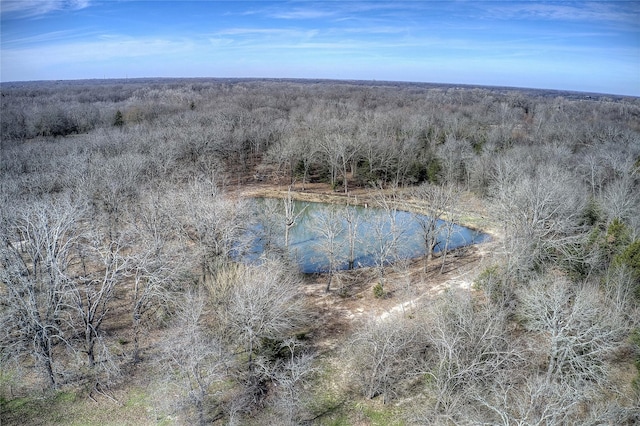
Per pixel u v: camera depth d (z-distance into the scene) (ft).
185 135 256.32
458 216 203.82
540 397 77.97
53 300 102.06
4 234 113.09
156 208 144.66
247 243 146.10
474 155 255.70
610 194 166.20
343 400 100.17
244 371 104.22
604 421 77.77
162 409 94.48
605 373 88.58
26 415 92.43
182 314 104.83
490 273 121.49
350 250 174.29
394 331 98.78
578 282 120.67
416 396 98.84
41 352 96.43
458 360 87.56
